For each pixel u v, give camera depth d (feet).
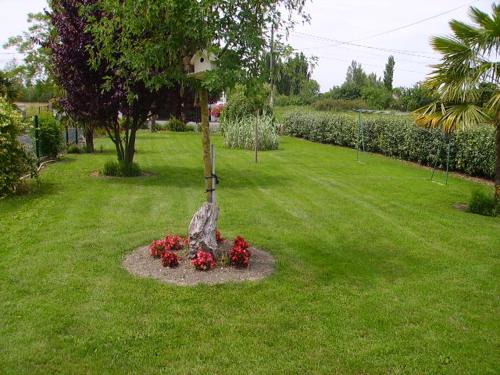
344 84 171.12
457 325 13.44
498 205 28.12
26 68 82.79
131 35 17.52
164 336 12.32
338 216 25.98
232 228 22.68
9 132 27.99
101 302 14.07
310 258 18.63
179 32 15.93
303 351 11.84
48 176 36.58
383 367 11.28
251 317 13.44
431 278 17.03
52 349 11.60
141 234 20.92
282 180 37.96
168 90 33.96
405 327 13.21
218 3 15.08
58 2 33.17
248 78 16.28
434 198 32.53
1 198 27.58
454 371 11.18
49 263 17.13
